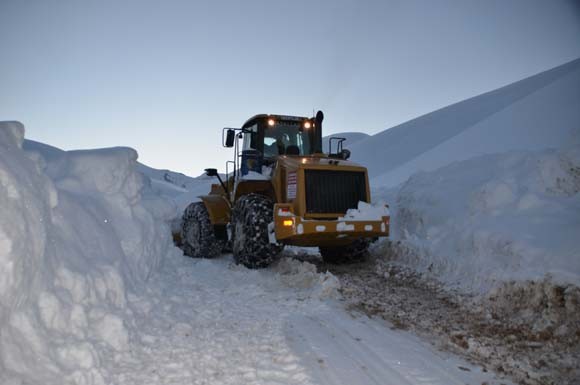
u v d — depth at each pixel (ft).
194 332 11.50
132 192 14.05
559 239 13.96
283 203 20.31
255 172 22.61
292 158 21.04
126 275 11.66
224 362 9.64
